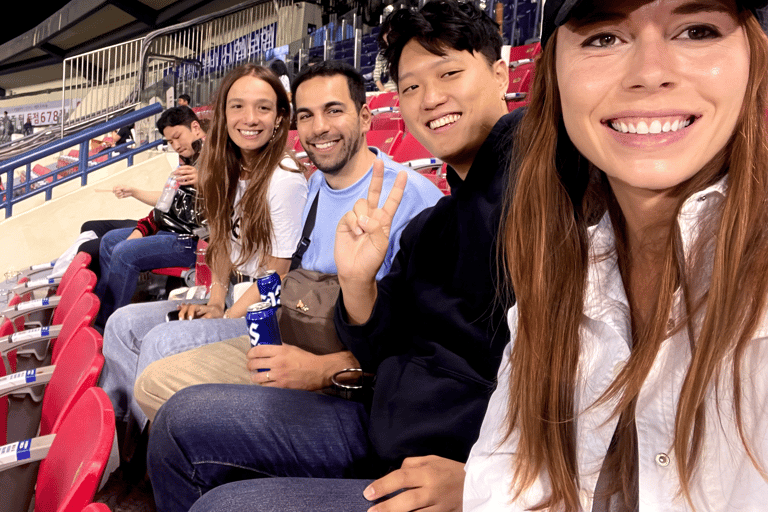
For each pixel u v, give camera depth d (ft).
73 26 48.16
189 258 10.11
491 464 2.35
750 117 1.71
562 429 2.14
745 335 1.61
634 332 2.13
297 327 4.74
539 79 2.20
